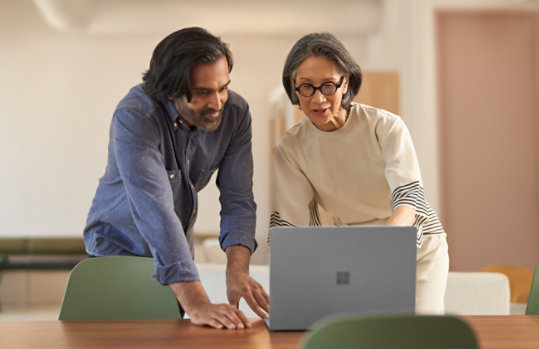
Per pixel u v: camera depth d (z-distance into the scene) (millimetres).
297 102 2273
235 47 8570
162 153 2156
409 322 1229
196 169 2320
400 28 6906
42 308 7562
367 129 2381
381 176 2439
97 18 7203
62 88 8422
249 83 8570
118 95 8461
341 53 2133
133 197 2012
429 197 6574
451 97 6742
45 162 8414
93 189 8430
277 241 1705
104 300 2164
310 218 2672
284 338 1628
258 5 7219
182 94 1958
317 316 1711
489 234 6754
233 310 1816
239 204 2324
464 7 6676
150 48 8492
